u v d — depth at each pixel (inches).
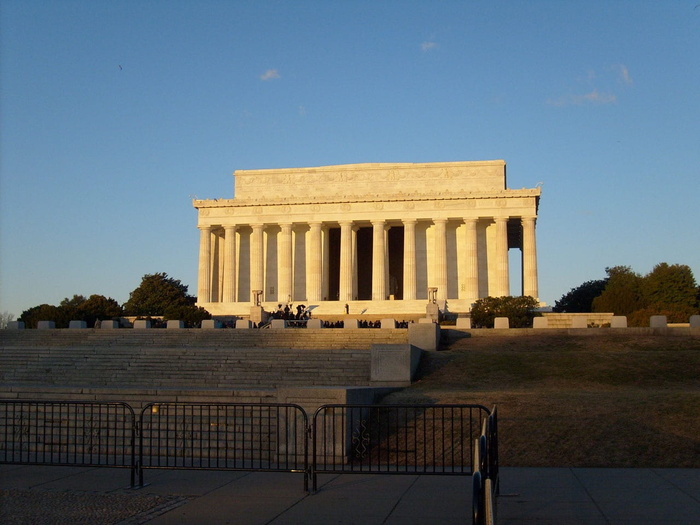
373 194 4815.5
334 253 5664.4
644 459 967.6
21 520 658.8
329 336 2298.2
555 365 1727.4
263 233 5022.1
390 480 864.3
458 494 780.0
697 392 1293.1
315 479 794.8
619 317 2490.2
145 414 1180.5
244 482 847.7
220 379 1716.3
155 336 2407.7
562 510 706.2
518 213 4660.4
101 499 750.5
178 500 747.4
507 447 1023.6
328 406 812.6
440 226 4736.7
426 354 1916.8
